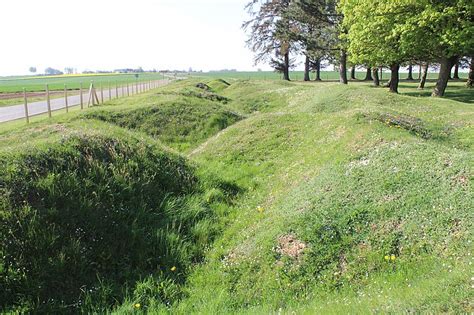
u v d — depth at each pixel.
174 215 9.45
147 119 20.03
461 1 22.38
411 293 5.35
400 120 14.88
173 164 11.63
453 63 27.88
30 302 6.19
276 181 11.69
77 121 17.84
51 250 7.08
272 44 60.22
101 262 7.48
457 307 4.58
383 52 28.62
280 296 6.67
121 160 10.24
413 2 24.11
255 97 32.06
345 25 34.78
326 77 101.38
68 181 8.52
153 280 7.34
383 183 8.48
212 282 7.35
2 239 6.72
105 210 8.48
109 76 144.75
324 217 7.95
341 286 6.64
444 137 14.66
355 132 12.29
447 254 6.36
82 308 6.43
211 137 18.16
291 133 15.52
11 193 7.55
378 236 7.23
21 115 24.33
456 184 7.73
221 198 10.95
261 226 8.71
